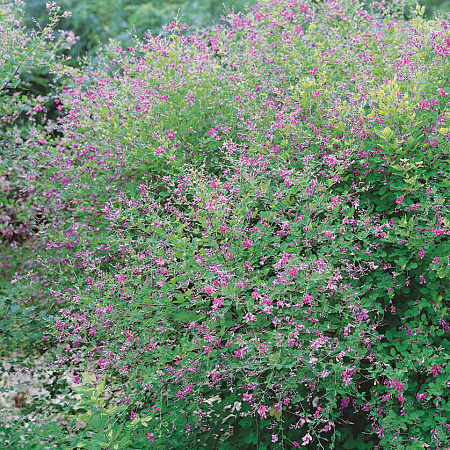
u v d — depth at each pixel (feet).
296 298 9.23
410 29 13.53
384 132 9.83
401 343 10.25
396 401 10.11
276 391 9.44
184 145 11.99
